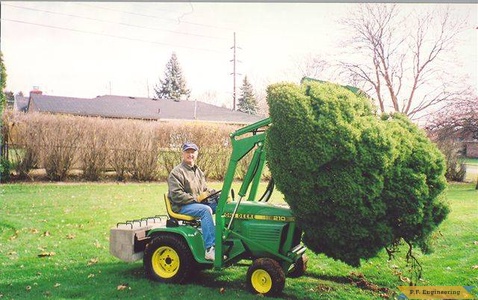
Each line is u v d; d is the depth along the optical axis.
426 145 4.79
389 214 4.64
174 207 5.41
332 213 4.50
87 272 5.73
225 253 5.21
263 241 5.02
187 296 4.85
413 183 4.55
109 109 36.16
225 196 5.12
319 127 4.36
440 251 6.91
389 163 4.44
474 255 6.68
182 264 5.23
